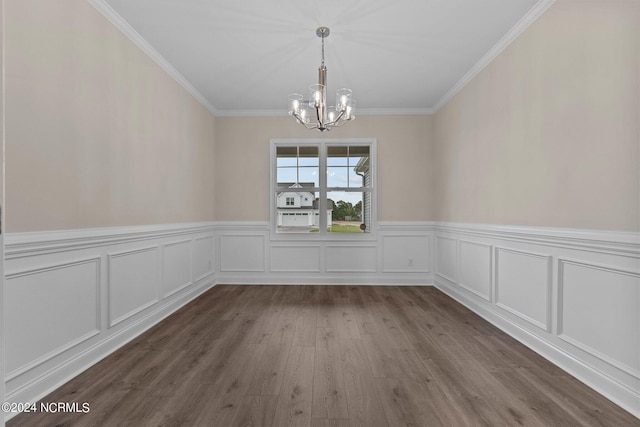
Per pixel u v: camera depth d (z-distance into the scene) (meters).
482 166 3.45
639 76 1.78
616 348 1.91
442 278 4.57
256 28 2.83
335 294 4.36
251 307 3.74
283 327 3.08
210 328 3.06
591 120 2.07
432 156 4.90
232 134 4.96
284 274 4.98
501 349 2.59
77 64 2.23
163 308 3.37
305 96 4.30
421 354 2.50
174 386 2.04
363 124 4.93
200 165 4.38
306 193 5.03
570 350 2.24
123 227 2.72
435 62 3.45
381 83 3.98
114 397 1.92
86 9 2.32
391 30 2.87
